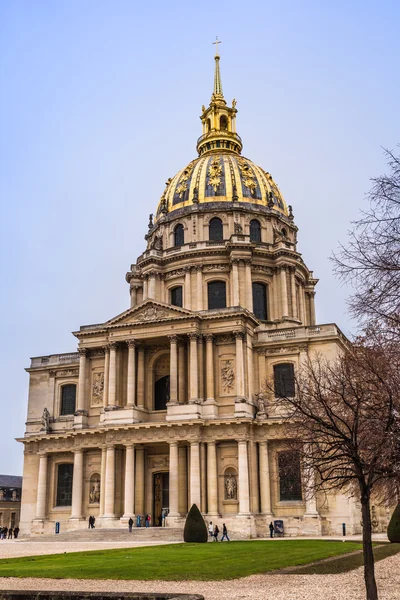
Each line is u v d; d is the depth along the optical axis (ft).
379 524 307.78
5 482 508.12
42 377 346.74
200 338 302.04
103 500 295.28
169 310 306.96
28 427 340.59
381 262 74.84
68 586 113.19
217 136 433.48
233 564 143.23
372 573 88.07
